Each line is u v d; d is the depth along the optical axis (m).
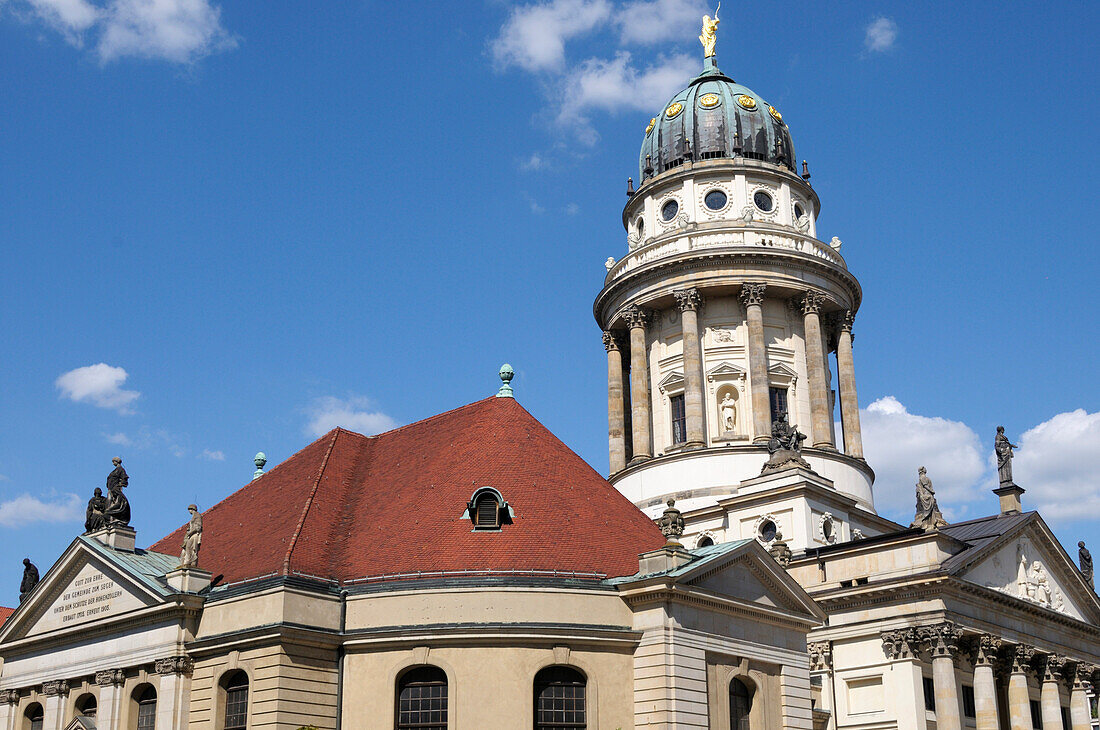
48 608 79.50
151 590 70.50
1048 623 98.56
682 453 107.81
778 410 111.50
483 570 66.50
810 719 71.69
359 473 81.94
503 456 75.50
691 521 104.94
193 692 67.94
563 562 67.88
